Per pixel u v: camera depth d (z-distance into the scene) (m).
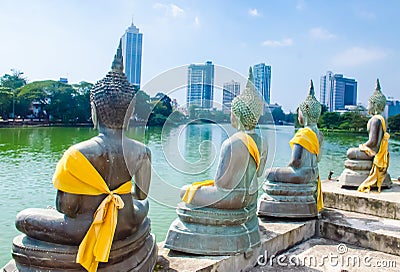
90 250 3.29
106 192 3.39
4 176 17.92
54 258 3.33
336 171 17.98
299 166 6.55
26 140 34.00
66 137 35.69
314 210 6.57
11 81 69.31
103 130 3.54
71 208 3.30
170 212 9.56
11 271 3.48
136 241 3.66
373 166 8.08
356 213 7.28
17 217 3.48
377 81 8.70
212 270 4.55
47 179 17.33
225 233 4.84
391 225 6.39
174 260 4.64
